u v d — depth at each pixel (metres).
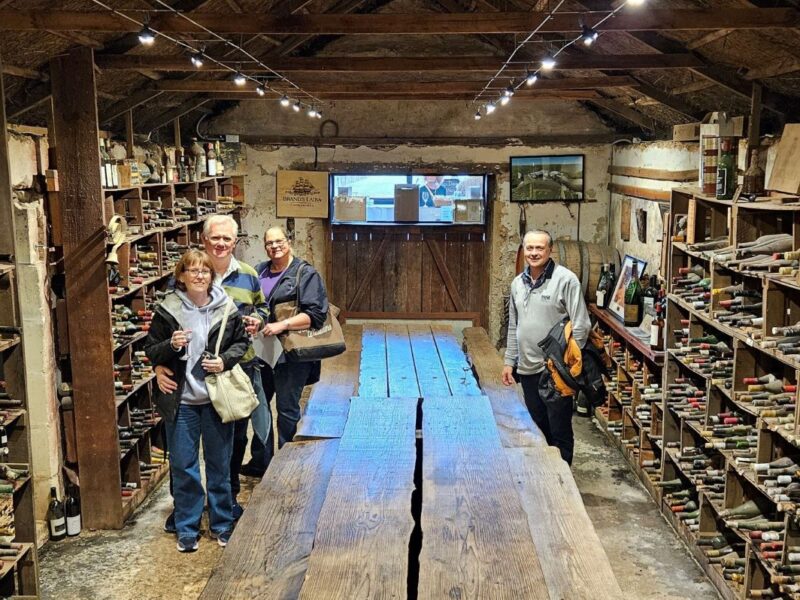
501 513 2.90
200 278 4.34
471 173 9.63
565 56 5.54
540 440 3.97
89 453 5.11
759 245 4.08
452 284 10.09
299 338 4.86
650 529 5.25
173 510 5.21
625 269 7.72
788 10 4.11
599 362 5.15
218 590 2.50
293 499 3.20
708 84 5.65
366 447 3.65
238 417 4.44
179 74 6.85
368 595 2.33
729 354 4.63
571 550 2.71
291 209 9.66
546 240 5.07
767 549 3.73
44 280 4.89
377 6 8.06
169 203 6.80
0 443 3.84
